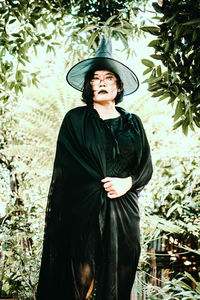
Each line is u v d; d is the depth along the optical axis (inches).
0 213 136.9
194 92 74.5
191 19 70.2
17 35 115.7
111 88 67.7
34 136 130.8
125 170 63.2
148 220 118.5
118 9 122.8
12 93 144.4
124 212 60.8
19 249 118.6
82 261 56.7
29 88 137.2
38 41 126.0
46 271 59.3
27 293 117.5
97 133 62.7
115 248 57.7
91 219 58.3
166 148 150.4
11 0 107.7
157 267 162.4
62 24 138.2
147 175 66.7
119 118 67.1
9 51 119.2
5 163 145.9
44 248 60.6
